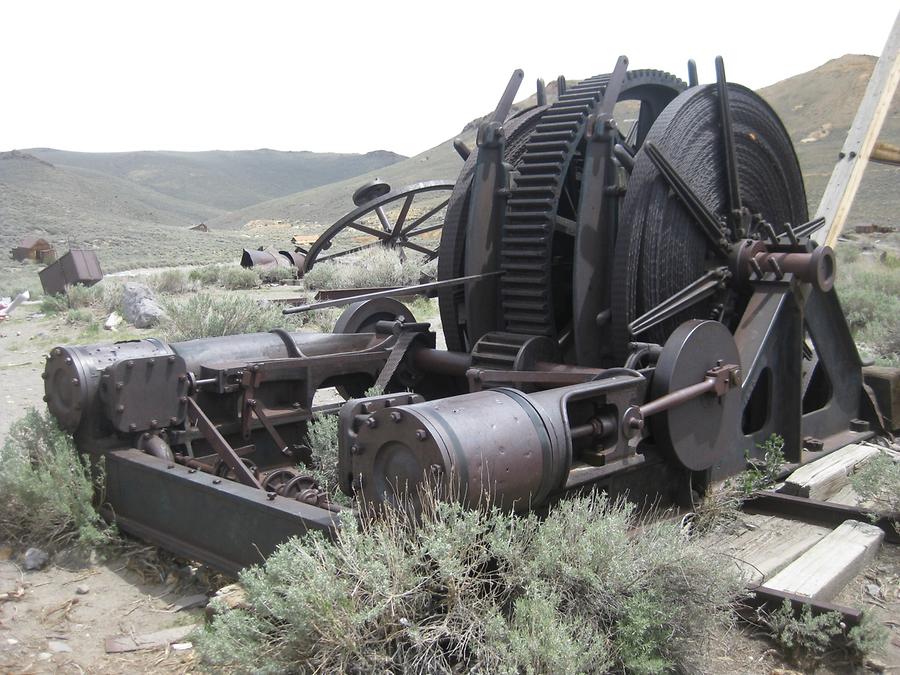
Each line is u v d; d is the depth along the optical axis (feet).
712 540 16.16
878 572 15.55
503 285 20.34
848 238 115.96
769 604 13.51
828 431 21.83
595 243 18.66
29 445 17.34
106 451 16.58
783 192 23.17
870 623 12.66
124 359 16.70
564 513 12.42
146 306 52.34
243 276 83.35
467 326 20.47
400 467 12.01
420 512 11.66
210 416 18.62
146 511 15.81
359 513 12.47
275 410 19.33
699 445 16.35
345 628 10.43
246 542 13.78
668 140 18.44
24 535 16.56
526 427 12.45
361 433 12.48
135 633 13.26
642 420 14.62
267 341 20.06
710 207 19.72
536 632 10.47
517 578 11.34
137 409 16.58
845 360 22.26
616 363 18.57
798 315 19.25
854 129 31.76
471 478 11.46
